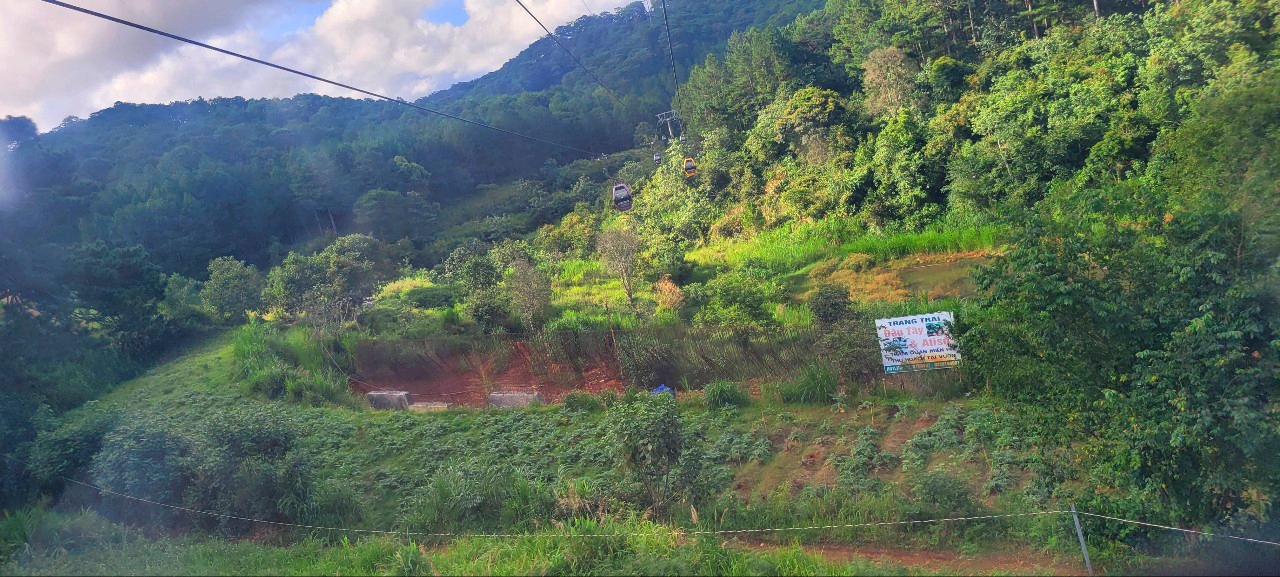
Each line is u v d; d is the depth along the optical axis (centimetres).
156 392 2702
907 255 3603
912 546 1084
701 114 6950
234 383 2642
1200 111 1268
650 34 16575
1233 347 862
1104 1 4988
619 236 3678
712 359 2092
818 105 5053
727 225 4925
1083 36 4444
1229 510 911
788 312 2689
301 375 2564
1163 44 3619
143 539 1231
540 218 7819
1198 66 3409
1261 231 893
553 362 2461
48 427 1712
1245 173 1029
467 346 2645
